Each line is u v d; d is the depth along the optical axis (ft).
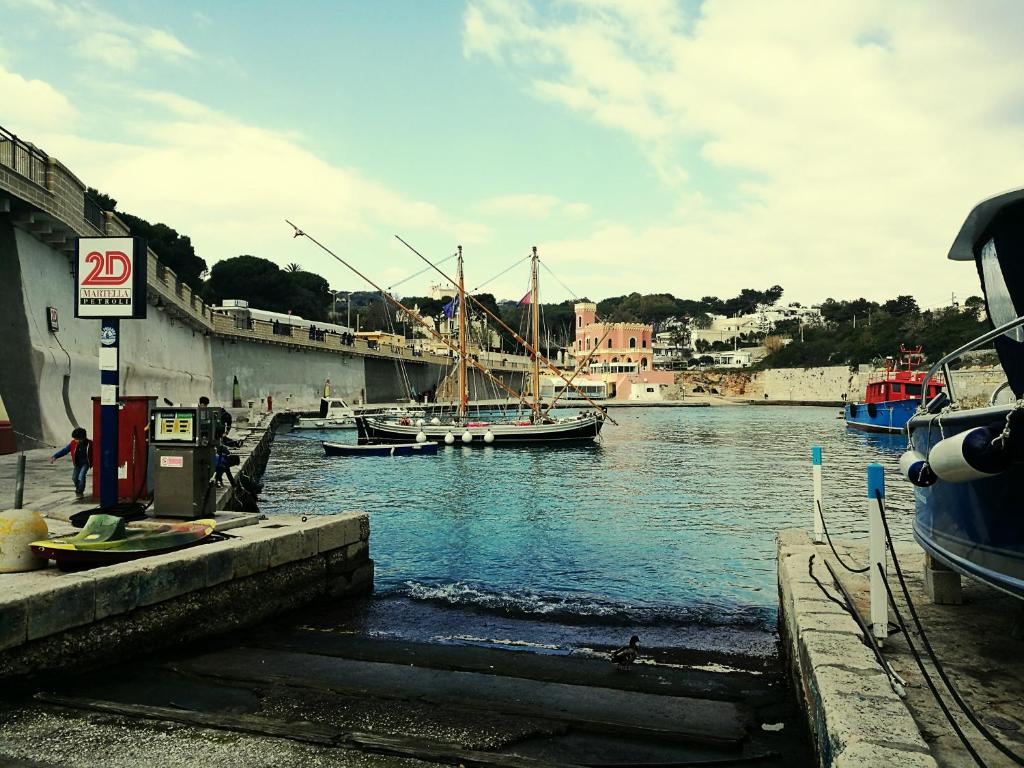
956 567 18.75
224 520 31.94
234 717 18.63
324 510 67.46
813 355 476.13
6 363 76.18
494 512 65.41
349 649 25.94
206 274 366.22
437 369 374.63
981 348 22.48
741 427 224.53
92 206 95.96
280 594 30.22
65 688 20.76
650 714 19.83
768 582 39.22
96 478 35.91
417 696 20.86
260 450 96.63
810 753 16.98
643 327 518.78
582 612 32.78
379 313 501.97
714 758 17.22
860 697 13.73
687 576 40.52
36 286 83.25
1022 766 12.00
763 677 23.52
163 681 21.76
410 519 61.31
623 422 259.19
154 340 137.39
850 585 23.13
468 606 33.60
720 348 623.36
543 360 168.86
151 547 25.90
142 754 16.62
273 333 229.25
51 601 21.03
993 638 18.62
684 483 88.94
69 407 86.89
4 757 16.31
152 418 32.48
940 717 14.34
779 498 74.84
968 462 15.49
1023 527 15.52
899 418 174.91
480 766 16.47
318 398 264.11
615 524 58.49
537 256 169.99
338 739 17.51
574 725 19.03
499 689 21.74
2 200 73.10
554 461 119.85
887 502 71.20
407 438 149.69
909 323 428.97
